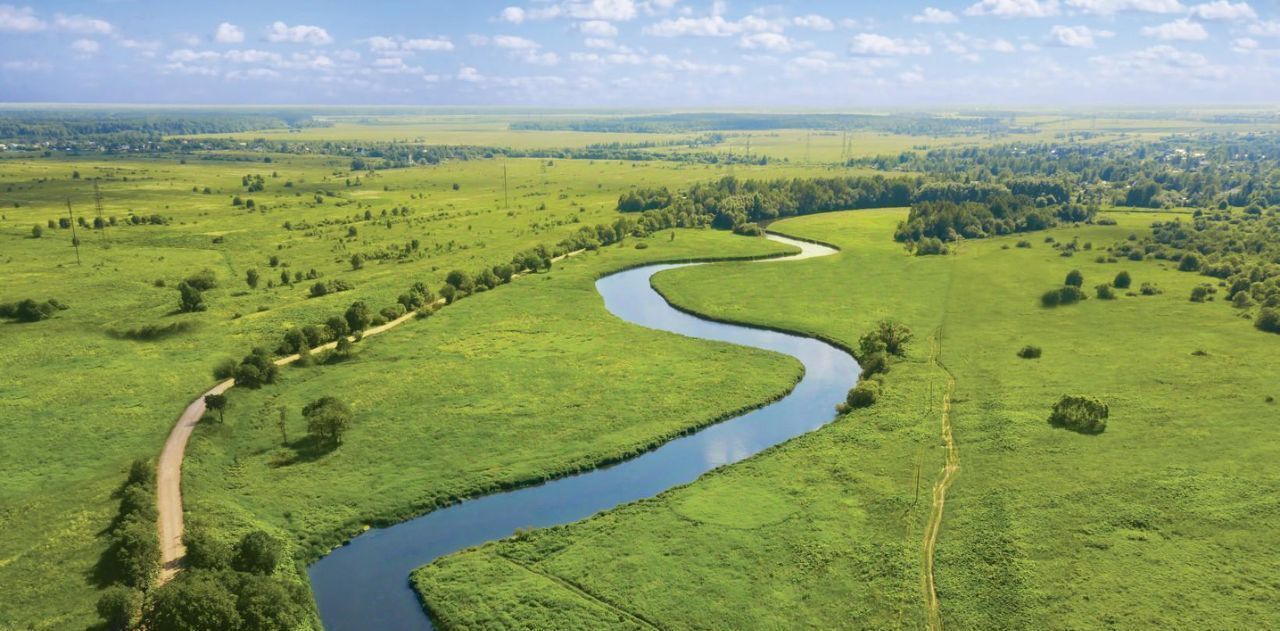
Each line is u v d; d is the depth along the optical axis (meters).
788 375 118.88
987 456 89.25
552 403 106.88
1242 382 107.38
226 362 112.50
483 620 63.62
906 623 62.28
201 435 92.88
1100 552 70.25
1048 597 64.38
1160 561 68.56
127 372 113.06
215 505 78.06
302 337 123.62
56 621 60.12
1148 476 83.00
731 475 87.38
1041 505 78.31
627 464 92.69
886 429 97.75
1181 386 106.94
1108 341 128.12
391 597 68.19
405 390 110.00
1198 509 76.25
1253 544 70.44
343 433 96.00
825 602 65.06
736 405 107.75
